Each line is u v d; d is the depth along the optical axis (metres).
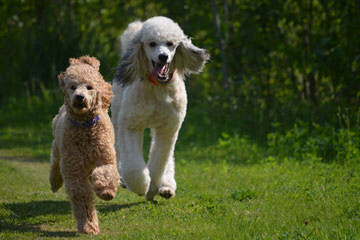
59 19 24.91
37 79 23.98
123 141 8.56
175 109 8.55
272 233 6.00
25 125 20.58
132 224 7.16
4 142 16.44
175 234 6.30
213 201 8.30
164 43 8.48
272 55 18.16
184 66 9.05
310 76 16.81
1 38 26.80
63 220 7.47
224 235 6.03
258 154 13.20
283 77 17.86
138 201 8.84
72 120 6.67
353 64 15.09
